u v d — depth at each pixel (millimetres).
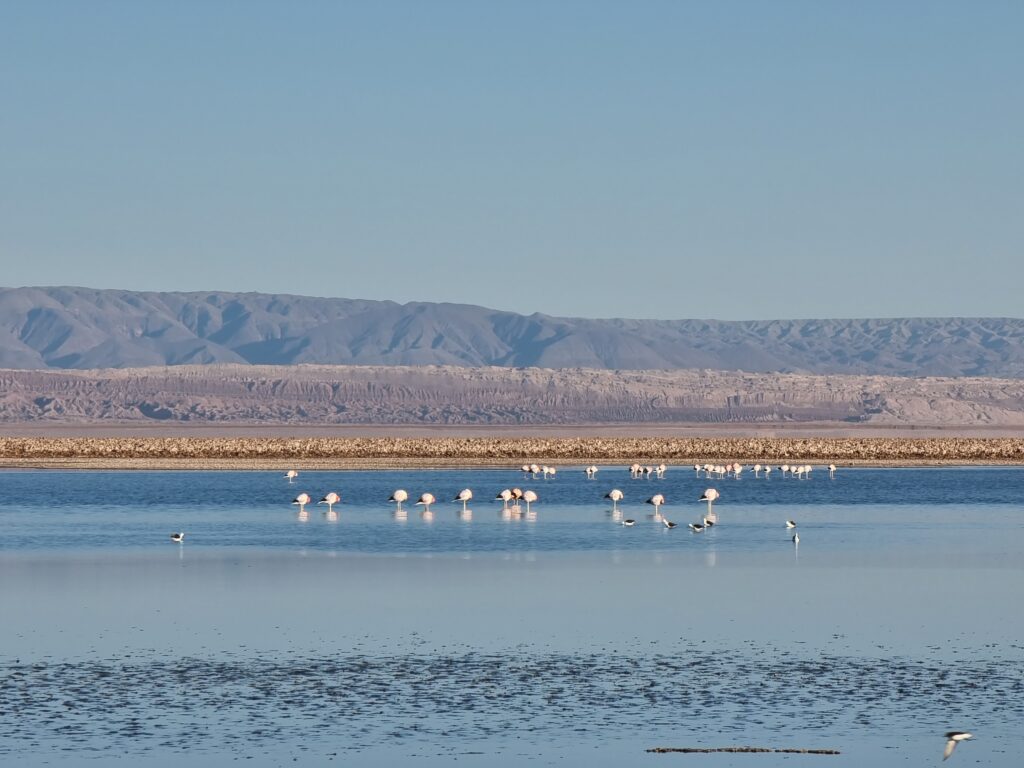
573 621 63656
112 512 126625
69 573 80375
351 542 97938
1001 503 141125
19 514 124188
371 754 42375
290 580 77000
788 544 96625
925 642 58781
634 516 122750
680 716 46656
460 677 52062
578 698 49000
